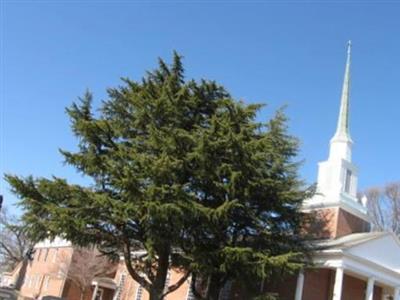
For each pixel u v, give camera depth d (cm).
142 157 2312
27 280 6291
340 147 3712
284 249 2655
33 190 2400
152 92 2745
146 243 2362
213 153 2422
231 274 2605
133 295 4375
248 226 2653
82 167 2497
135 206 2227
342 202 3444
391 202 5741
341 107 3922
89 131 2538
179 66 2858
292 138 2814
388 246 3244
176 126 2703
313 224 3441
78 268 5144
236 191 2464
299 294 2867
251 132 2594
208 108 2784
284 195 2606
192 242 2494
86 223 2331
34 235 2423
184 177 2491
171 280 3775
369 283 3066
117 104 2759
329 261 2908
